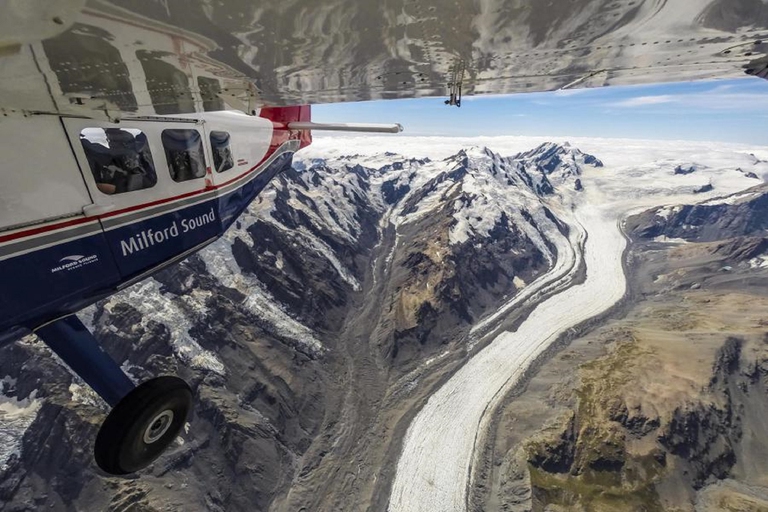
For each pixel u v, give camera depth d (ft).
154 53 19.92
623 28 17.39
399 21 16.92
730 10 15.15
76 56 19.40
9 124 25.29
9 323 27.81
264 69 22.84
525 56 21.12
